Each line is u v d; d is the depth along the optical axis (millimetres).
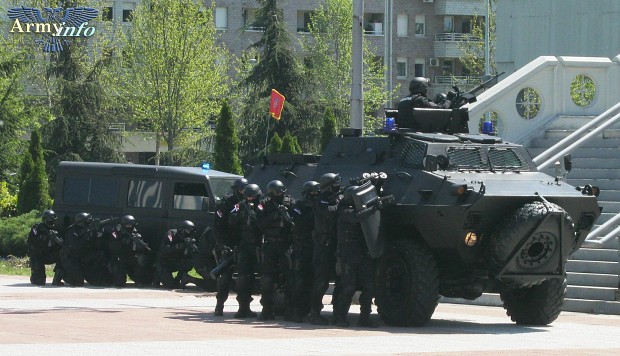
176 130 97875
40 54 99125
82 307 28219
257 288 27859
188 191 37344
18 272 42750
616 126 38500
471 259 24578
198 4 100250
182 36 97125
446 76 127500
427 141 25516
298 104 73875
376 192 24719
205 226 36812
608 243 31766
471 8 127625
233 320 25531
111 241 36875
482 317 27859
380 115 121938
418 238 25203
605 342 22281
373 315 27797
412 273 24312
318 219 24875
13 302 29547
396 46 126375
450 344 21141
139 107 98500
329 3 113562
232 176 37781
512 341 22094
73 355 18078
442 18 128250
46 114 82188
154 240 37719
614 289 29500
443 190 24375
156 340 20625
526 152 26422
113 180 38781
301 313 25719
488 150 25812
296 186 28453
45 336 21094
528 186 25062
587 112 40312
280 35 75312
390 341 21344
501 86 39750
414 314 24391
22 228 48250
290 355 18625
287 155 29312
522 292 25766
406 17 127125
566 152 34781
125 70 100688
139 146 111625
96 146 83188
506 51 49031
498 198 23969
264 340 20938
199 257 34750
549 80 40125
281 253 25609
